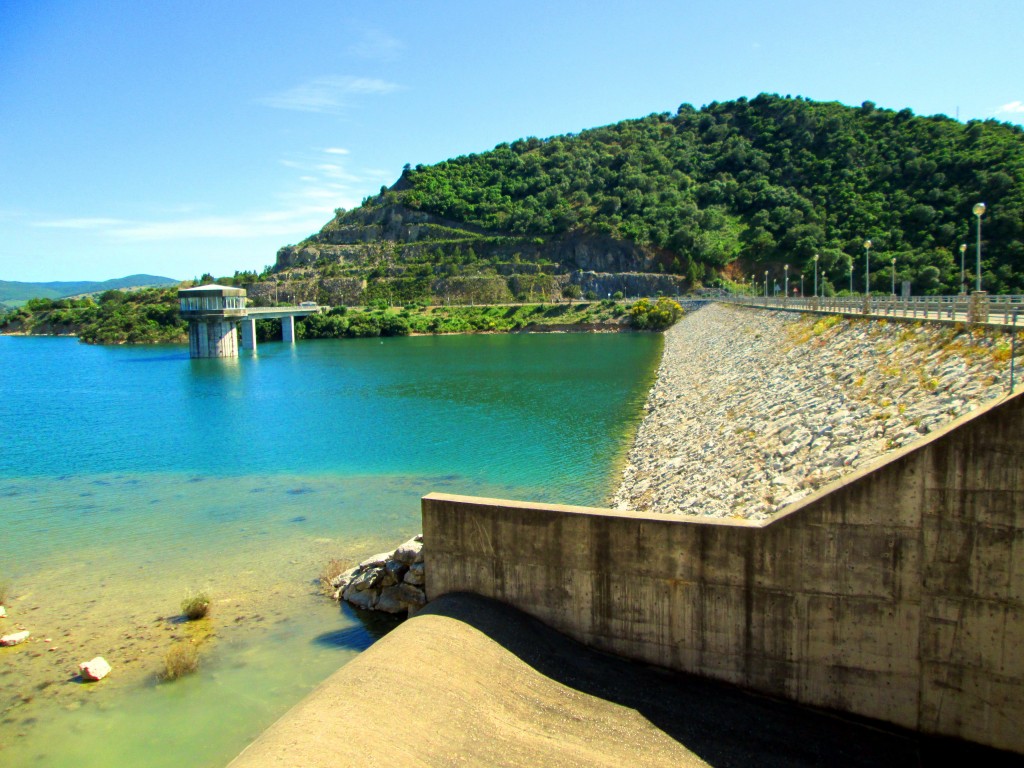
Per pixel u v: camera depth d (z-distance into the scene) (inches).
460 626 695.1
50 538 1191.6
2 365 4670.3
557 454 1731.1
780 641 651.5
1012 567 571.2
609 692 653.3
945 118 7701.8
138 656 786.2
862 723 633.6
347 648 792.9
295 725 534.9
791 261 6899.6
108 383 3592.5
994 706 591.5
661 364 3622.0
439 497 785.6
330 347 5836.6
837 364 1412.4
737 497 984.3
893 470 595.8
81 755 622.5
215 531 1218.6
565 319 6835.6
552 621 737.6
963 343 1019.3
